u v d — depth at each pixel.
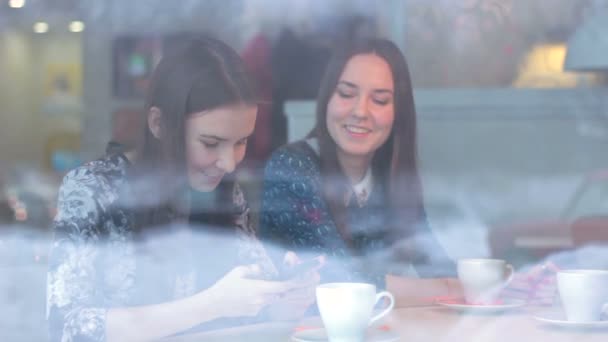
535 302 1.76
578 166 3.56
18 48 4.14
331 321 1.40
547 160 3.55
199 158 1.77
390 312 1.64
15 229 2.50
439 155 3.53
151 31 3.61
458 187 3.42
